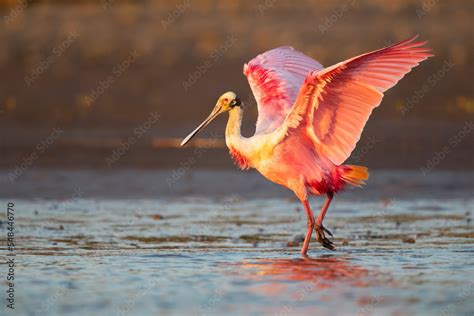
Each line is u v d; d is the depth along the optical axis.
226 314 9.08
